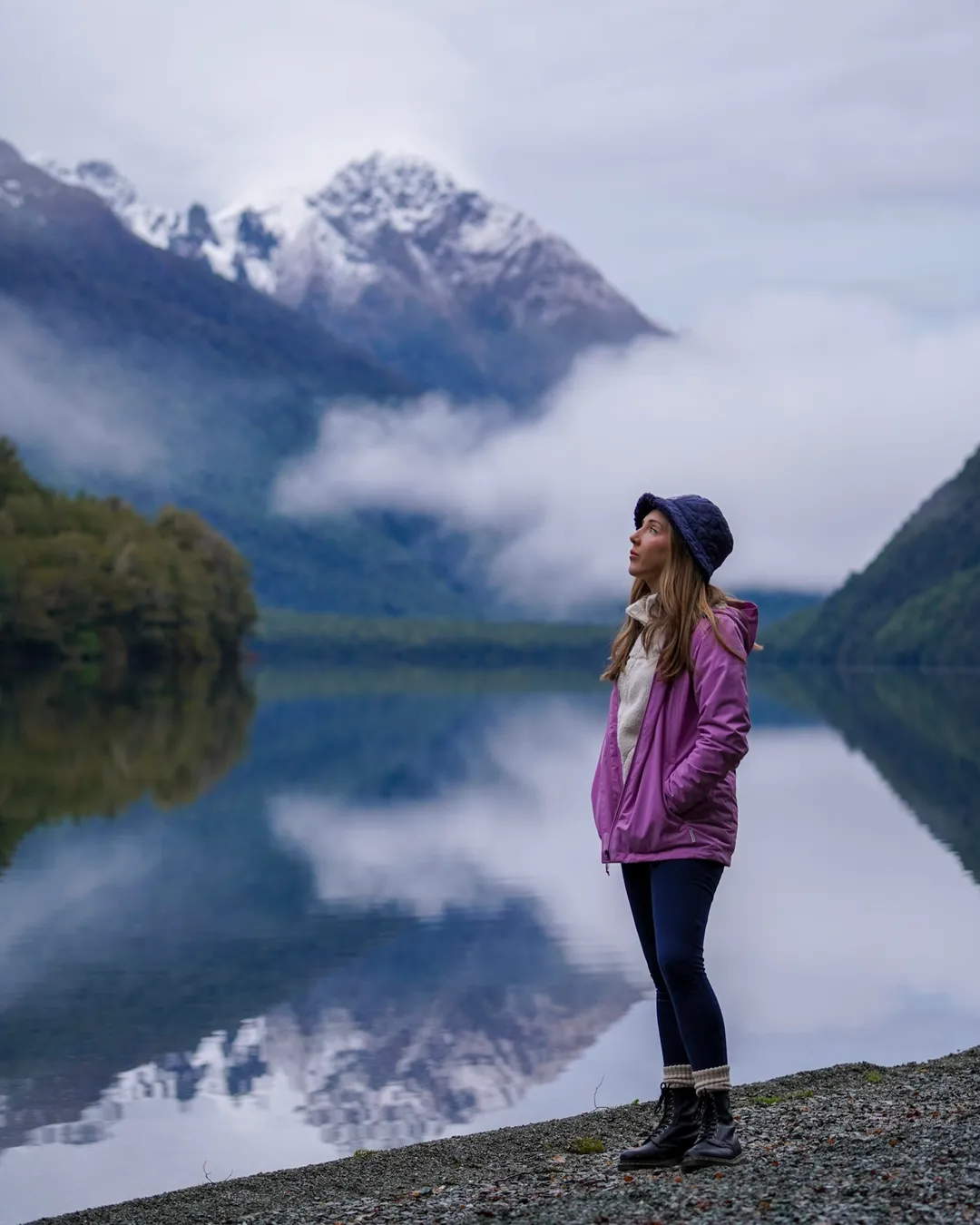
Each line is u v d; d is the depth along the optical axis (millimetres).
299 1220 7395
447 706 118000
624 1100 14719
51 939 23797
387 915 26125
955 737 77000
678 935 6711
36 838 36562
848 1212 5746
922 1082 11086
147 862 32594
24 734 69312
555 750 68438
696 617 6801
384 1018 18469
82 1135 13672
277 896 28203
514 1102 14805
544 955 22438
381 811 43031
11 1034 17656
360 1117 14336
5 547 137500
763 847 33938
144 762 57969
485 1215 6629
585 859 33188
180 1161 12891
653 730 6855
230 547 170375
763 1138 8305
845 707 115938
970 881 28469
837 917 24469
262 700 121000
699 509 6941
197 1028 17969
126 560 147625
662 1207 6191
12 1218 11266
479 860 33031
